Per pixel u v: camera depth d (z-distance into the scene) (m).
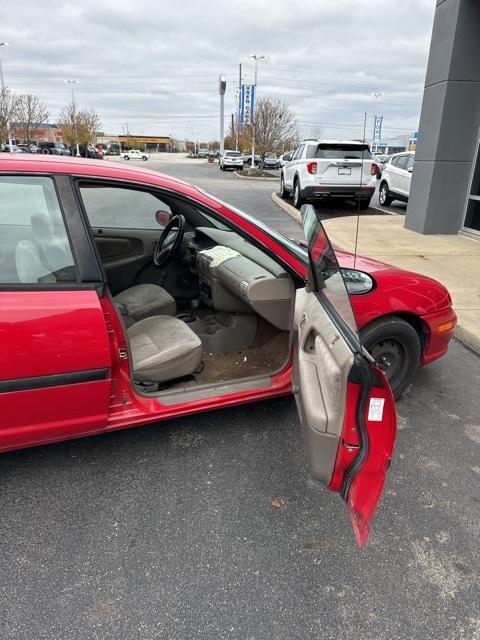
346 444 1.69
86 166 2.27
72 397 2.14
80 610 1.73
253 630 1.68
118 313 2.26
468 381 3.55
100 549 2.00
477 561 1.98
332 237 8.53
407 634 1.68
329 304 2.11
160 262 3.49
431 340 3.11
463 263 6.64
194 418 2.92
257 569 1.92
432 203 8.62
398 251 7.37
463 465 2.59
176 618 1.71
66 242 2.14
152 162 49.38
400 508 2.26
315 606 1.77
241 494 2.32
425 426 2.95
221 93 47.50
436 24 8.09
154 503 2.26
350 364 1.62
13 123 38.69
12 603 1.75
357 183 11.44
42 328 2.01
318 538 2.08
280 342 3.27
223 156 35.88
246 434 2.79
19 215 2.08
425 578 1.90
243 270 2.86
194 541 2.05
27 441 2.17
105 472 2.46
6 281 2.04
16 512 2.19
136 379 2.57
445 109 8.05
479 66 7.84
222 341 3.18
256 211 12.41
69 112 59.00
